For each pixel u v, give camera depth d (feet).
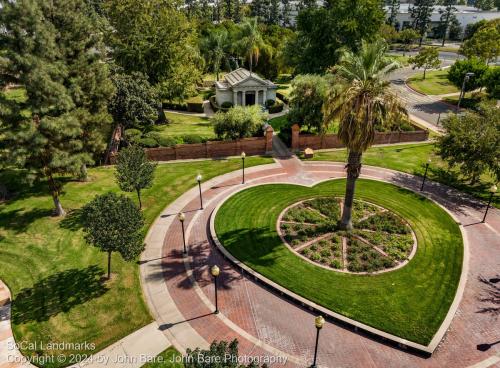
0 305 61.77
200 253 75.77
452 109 180.55
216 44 235.40
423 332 56.13
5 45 71.67
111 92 97.35
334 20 181.37
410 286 65.57
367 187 101.86
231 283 67.46
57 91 74.33
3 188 93.25
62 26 86.02
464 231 82.69
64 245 75.97
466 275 68.80
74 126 78.89
